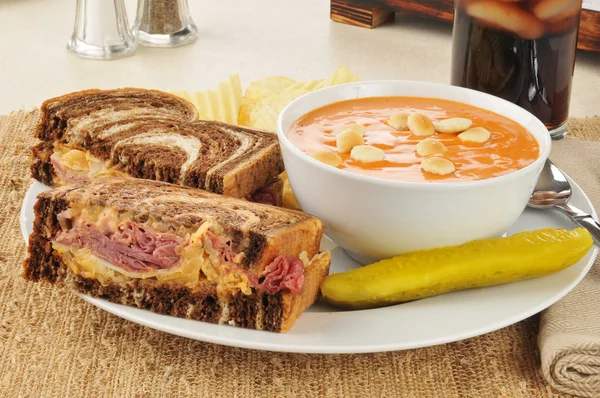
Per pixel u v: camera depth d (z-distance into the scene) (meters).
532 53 0.71
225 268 0.54
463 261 0.55
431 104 0.63
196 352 0.56
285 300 0.53
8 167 0.73
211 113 0.72
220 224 0.54
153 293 0.55
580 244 0.56
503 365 0.56
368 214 0.56
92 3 0.99
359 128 0.59
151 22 1.04
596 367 0.54
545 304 0.55
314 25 1.12
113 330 0.57
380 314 0.54
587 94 0.91
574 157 0.71
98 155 0.65
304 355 0.56
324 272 0.57
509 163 0.57
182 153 0.63
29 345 0.56
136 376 0.54
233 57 1.00
